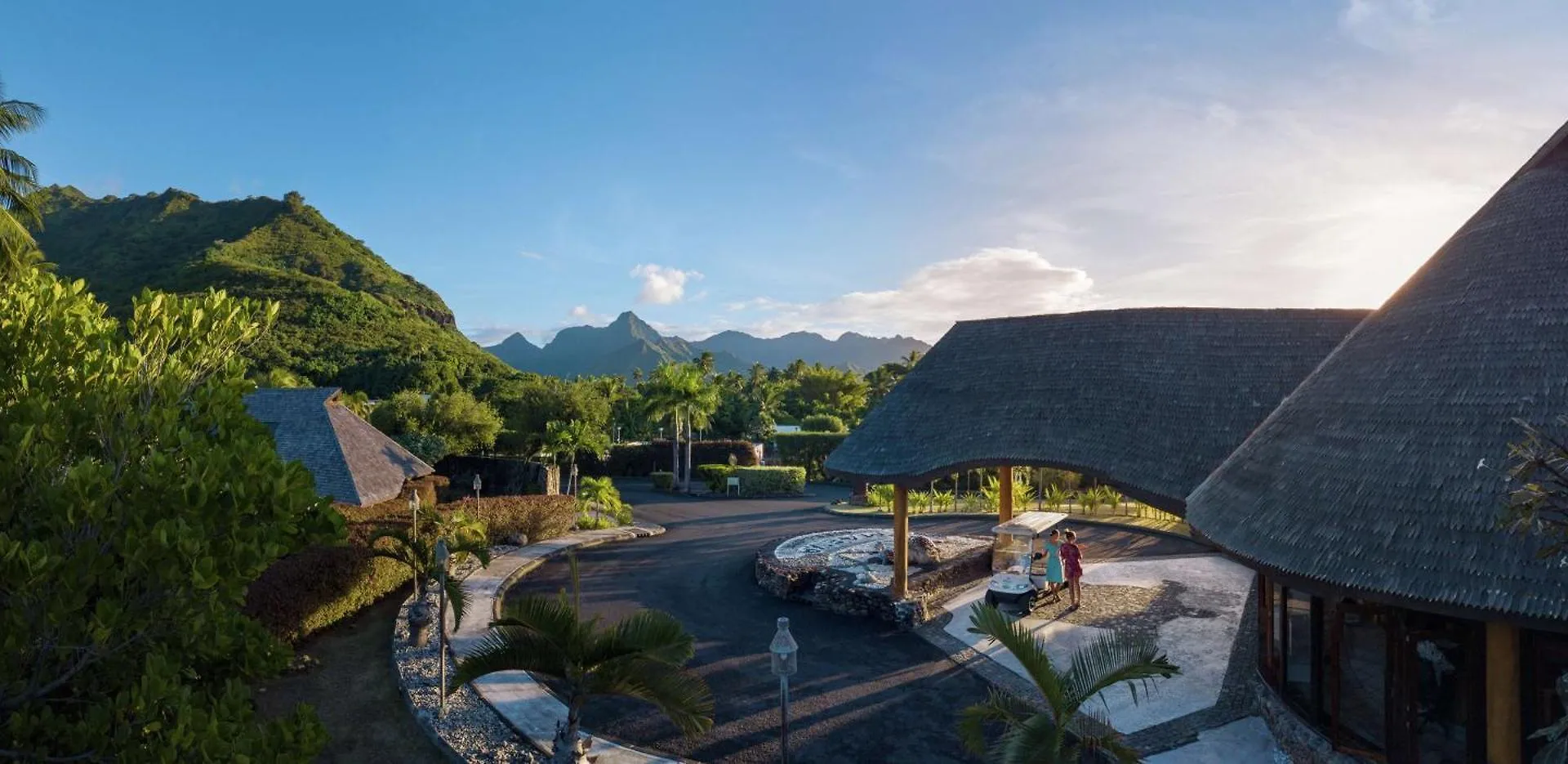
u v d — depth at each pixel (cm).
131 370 902
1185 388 1866
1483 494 934
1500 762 899
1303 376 1802
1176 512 1666
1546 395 969
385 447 2916
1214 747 1209
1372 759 1035
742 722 1327
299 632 1697
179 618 685
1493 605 853
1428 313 1188
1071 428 1888
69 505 640
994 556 2294
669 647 1003
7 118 2552
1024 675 1527
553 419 6156
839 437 6169
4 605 671
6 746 663
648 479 6431
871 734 1283
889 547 2542
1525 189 1232
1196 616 1850
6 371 855
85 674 764
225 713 724
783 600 2144
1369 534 1001
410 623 1670
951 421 2042
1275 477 1222
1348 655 1083
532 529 2972
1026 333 2216
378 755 1222
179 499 688
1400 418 1088
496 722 1311
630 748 1224
